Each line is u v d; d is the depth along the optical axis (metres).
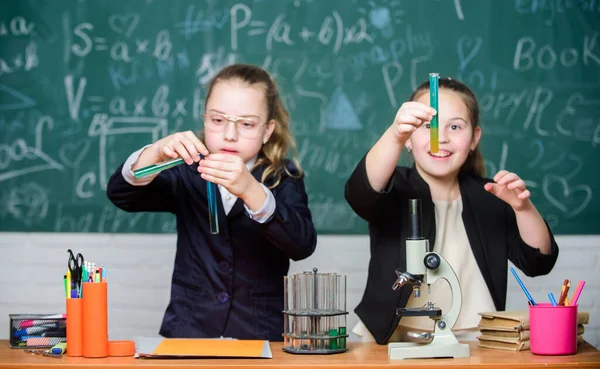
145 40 3.24
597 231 3.27
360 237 3.23
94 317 1.54
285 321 1.64
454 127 1.92
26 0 3.24
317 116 3.23
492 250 1.91
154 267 3.24
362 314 1.86
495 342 1.66
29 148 3.24
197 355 1.52
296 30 3.24
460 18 3.26
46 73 3.24
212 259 1.96
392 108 3.24
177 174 2.02
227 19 3.24
